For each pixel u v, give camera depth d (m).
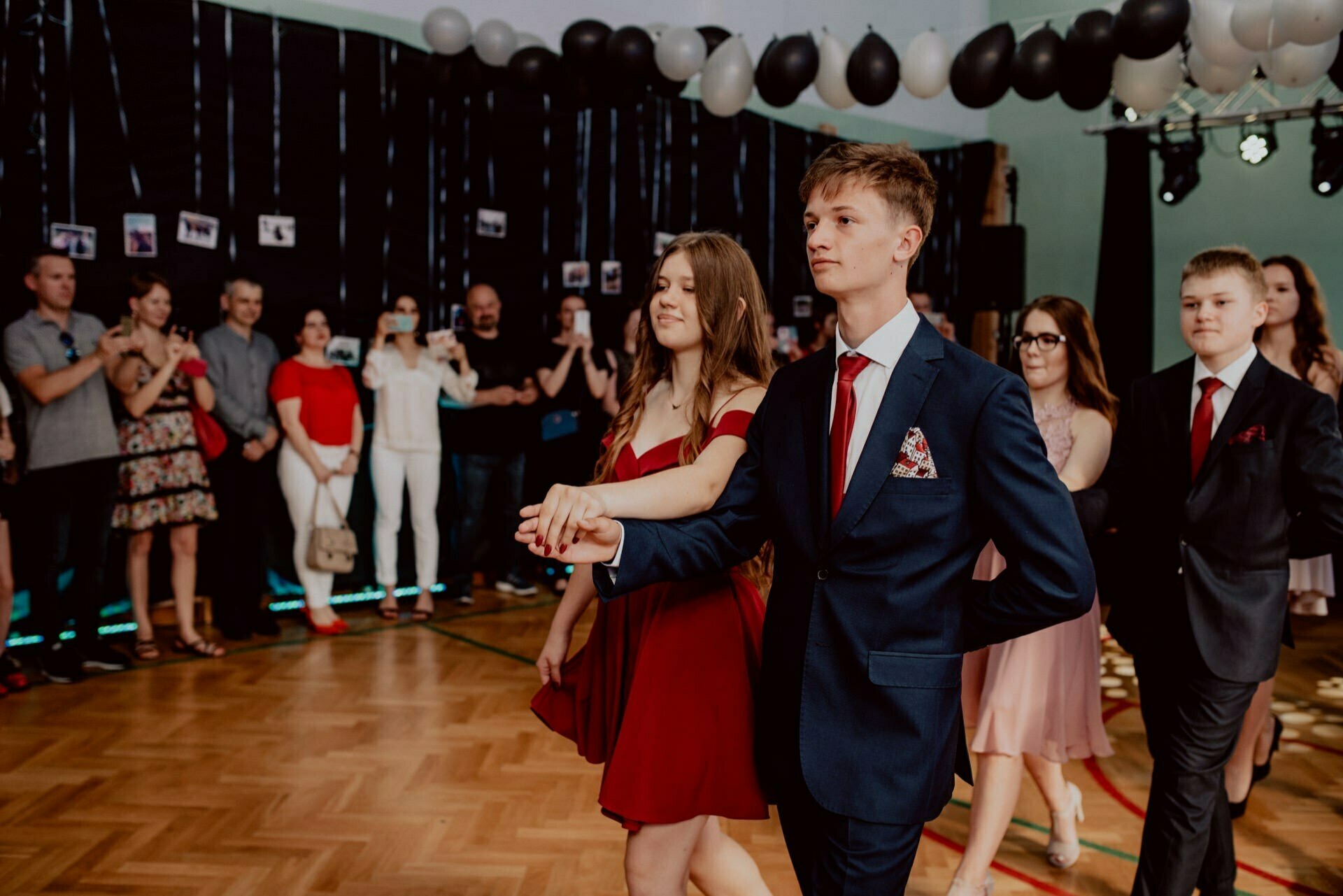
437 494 5.56
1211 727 2.12
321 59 5.77
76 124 5.01
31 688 4.16
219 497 4.98
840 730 1.41
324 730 3.72
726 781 1.67
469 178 6.41
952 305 9.05
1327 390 3.56
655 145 7.26
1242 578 2.12
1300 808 3.12
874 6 8.31
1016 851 2.81
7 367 4.71
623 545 1.44
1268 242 7.78
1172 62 4.73
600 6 6.96
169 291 4.57
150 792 3.13
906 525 1.38
